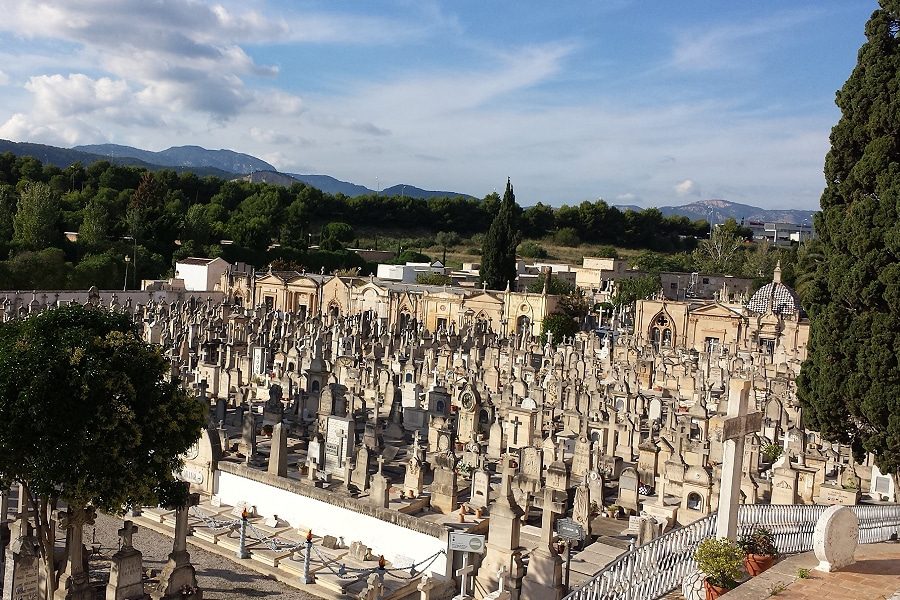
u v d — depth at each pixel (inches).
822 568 766.5
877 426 1047.6
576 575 1035.9
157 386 844.6
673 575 815.1
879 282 1026.1
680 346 3769.7
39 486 751.1
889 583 735.7
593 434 1787.6
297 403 1898.4
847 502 1429.6
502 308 4293.8
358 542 1122.0
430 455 1493.6
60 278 4399.6
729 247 6845.5
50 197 4977.9
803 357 3481.8
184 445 871.1
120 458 778.8
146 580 942.4
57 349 768.9
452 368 2679.6
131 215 5270.7
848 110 1140.5
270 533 1194.0
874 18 1107.9
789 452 1529.3
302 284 4766.2
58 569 908.6
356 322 3708.2
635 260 6988.2
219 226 6043.3
